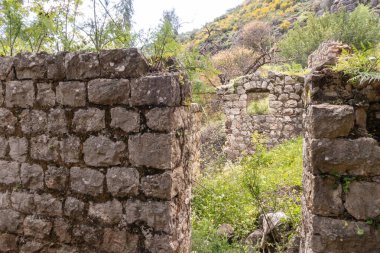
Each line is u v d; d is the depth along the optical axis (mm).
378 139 2516
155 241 2594
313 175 2465
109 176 2686
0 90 2959
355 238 2398
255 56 21391
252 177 4441
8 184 3006
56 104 2797
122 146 2641
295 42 19359
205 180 6762
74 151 2770
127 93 2600
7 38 3518
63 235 2842
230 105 10969
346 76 2512
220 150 11539
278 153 8516
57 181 2836
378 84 2459
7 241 3043
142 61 2584
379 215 2357
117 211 2682
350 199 2402
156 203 2580
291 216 4266
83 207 2773
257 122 10555
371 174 2365
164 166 2545
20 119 2918
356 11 17688
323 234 2453
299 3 36906
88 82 2689
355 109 2473
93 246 2760
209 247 3881
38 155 2881
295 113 10102
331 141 2406
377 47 3240
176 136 2652
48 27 3408
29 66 2830
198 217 5031
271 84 10312
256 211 4914
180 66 3078
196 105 6879
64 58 2734
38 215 2916
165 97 2512
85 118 2721
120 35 3139
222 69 19875
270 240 4156
